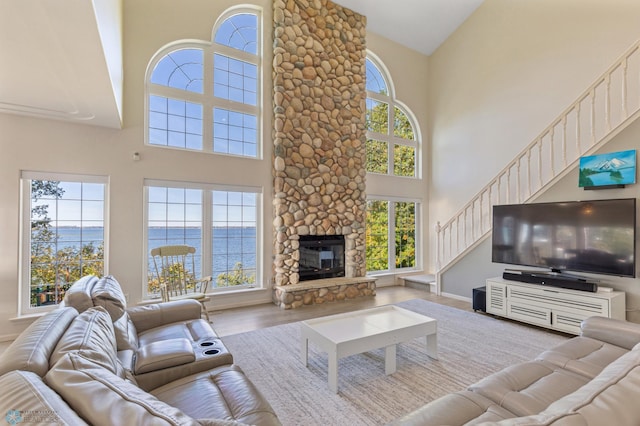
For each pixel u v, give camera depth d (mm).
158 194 4234
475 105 6168
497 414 1347
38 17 1689
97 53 2115
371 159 6367
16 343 1126
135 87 4000
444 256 6402
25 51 2072
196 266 4508
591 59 4691
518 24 5520
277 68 4812
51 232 3625
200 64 4605
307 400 2240
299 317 4180
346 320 2930
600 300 3240
